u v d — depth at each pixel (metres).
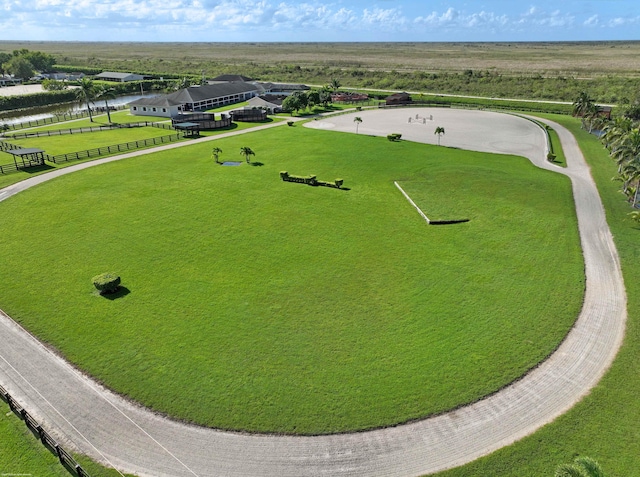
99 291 31.38
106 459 19.34
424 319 28.59
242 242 39.12
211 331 27.42
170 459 19.39
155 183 53.81
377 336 26.98
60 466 19.05
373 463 19.27
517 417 21.47
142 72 190.00
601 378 23.80
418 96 129.75
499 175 57.59
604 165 63.00
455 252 37.44
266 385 23.23
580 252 37.53
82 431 20.67
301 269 34.72
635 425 20.81
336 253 37.25
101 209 45.78
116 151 68.50
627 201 49.09
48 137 79.44
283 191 51.66
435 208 46.50
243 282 32.88
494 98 127.81
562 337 27.00
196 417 21.38
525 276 33.72
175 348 25.92
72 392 22.83
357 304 30.20
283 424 21.00
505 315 29.03
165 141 76.00
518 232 41.25
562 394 22.80
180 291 31.67
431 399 22.44
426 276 33.69
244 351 25.69
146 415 21.50
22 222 42.47
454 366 24.59
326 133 84.12
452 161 64.38
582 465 15.74
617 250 37.91
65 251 37.16
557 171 60.22
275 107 107.56
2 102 117.56
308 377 23.77
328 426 20.91
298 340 26.62
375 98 133.25
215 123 87.75
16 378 23.75
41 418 21.34
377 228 42.12
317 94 109.81
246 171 58.97
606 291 31.83
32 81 162.00
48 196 49.09
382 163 63.31
